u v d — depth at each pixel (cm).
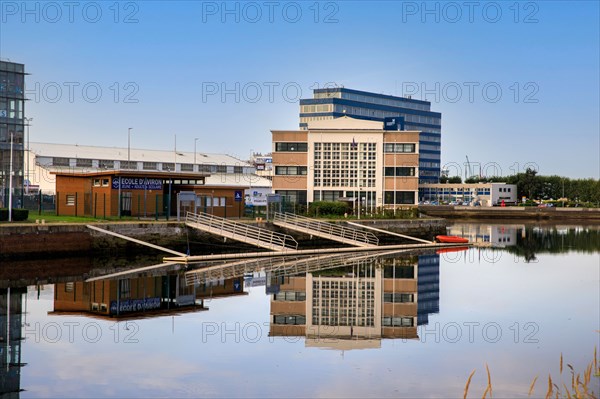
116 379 2620
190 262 6500
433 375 2686
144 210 8188
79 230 6562
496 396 2405
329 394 2448
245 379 2627
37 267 5825
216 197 9088
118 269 5881
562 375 2655
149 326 3559
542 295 4634
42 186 11875
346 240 8394
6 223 6519
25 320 3672
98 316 3806
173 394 2448
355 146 12100
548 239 10019
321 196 12156
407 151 12094
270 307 4178
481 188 19550
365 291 4844
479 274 5825
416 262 6819
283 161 12225
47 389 2495
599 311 4034
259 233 7506
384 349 3111
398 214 11056
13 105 8838
